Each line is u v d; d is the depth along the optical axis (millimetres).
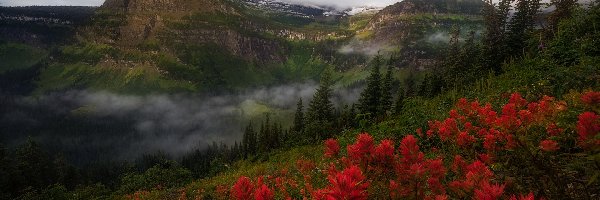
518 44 38781
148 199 27625
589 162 2854
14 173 74125
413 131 16109
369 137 3584
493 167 4465
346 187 2492
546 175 3416
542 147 3357
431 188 3285
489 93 20484
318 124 49312
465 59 48844
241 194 3484
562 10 32125
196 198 20031
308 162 11586
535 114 4438
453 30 57688
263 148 63125
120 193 43531
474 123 7555
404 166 3418
